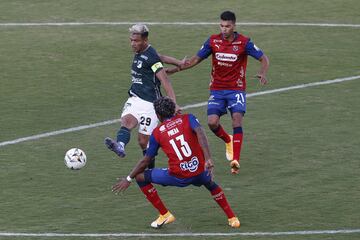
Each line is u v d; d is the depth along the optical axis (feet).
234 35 155.63
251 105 196.95
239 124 154.61
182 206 140.77
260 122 184.85
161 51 238.48
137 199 144.05
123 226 131.44
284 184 150.10
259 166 159.63
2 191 147.02
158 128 126.52
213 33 253.85
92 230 129.59
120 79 217.36
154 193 129.18
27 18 268.21
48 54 236.22
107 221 133.59
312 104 196.95
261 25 261.85
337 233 127.54
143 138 149.18
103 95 205.16
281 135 176.45
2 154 166.09
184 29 257.55
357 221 132.77
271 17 269.23
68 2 284.00
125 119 147.95
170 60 155.63
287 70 223.30
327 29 258.57
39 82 214.69
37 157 164.55
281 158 163.53
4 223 132.46
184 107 196.24
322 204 140.26
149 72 147.74
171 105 126.62
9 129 180.75
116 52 238.27
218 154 167.12
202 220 134.31
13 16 270.26
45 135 177.58
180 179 127.03
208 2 284.00
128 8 278.05
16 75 219.82
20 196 144.66
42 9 276.82
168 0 286.46
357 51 238.89
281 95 203.92
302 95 203.72
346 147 168.66
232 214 130.72
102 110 194.18
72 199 143.43
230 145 161.89
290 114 189.98
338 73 220.64
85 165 160.35
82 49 240.53
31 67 225.97
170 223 132.77
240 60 155.63
